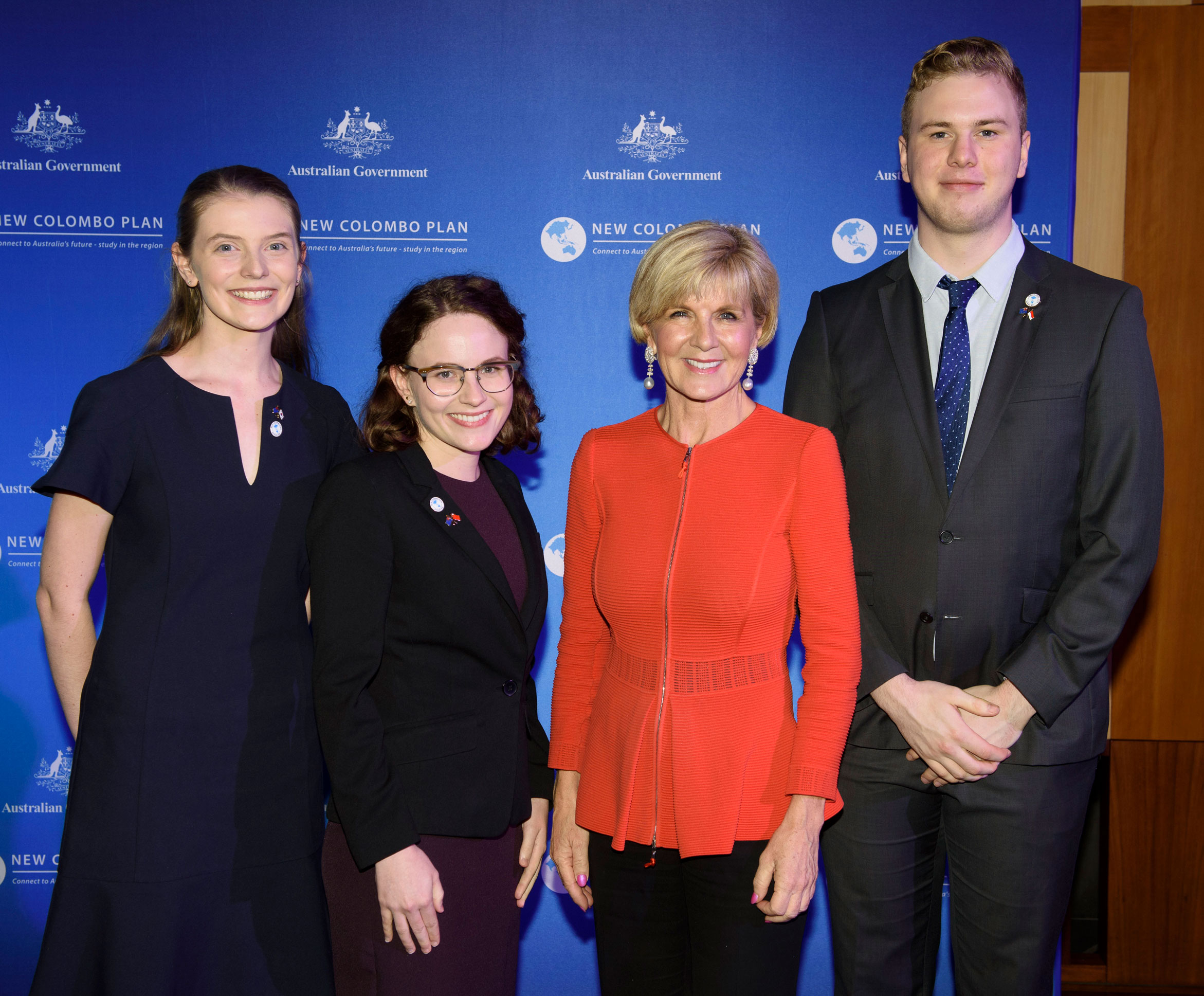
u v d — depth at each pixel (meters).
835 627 1.44
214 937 1.49
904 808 1.73
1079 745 1.65
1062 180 2.37
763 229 2.42
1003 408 1.63
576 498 1.64
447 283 1.47
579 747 1.62
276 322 1.67
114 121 2.35
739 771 1.43
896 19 2.38
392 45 2.37
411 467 1.45
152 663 1.47
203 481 1.50
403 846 1.34
